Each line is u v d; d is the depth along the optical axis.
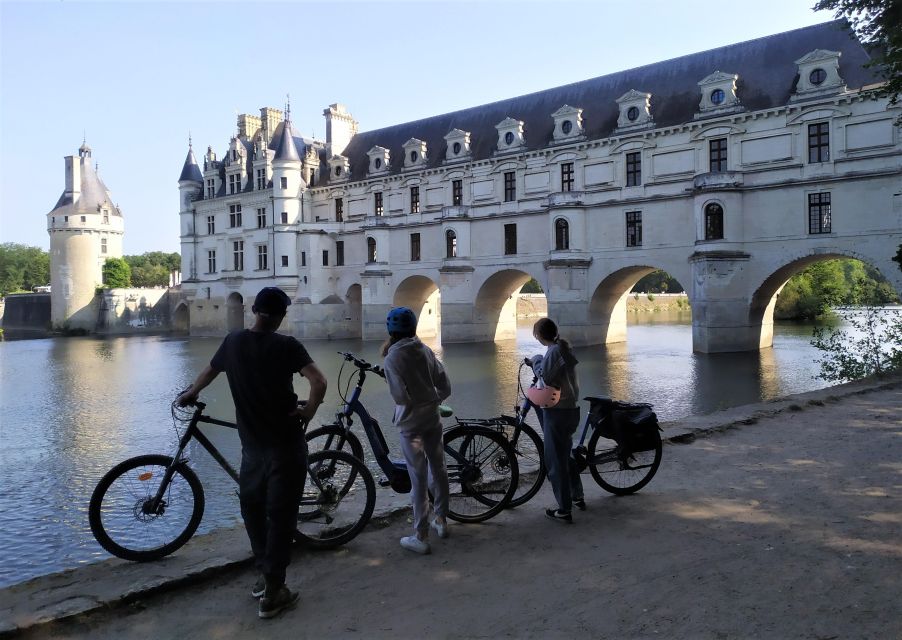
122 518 6.64
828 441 11.08
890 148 37.78
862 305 37.19
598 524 7.39
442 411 7.54
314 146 75.94
